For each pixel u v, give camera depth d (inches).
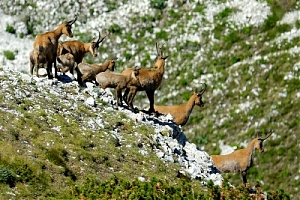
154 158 3523.6
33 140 3198.8
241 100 6594.5
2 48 7268.7
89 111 3700.8
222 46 7032.5
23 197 2775.6
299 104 6491.1
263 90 6638.8
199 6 7421.3
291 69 6732.3
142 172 3371.1
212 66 6884.8
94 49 4347.9
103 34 7322.8
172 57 7012.8
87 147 3366.1
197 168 3666.3
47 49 3757.4
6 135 3134.8
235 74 6781.5
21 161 2940.5
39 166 3004.4
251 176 6053.2
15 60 7175.2
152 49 7145.7
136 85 3821.4
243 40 7066.9
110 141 3496.6
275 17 7194.9
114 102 3944.4
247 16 7224.4
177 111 4163.4
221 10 7322.8
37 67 3784.5
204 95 6668.3
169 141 3796.8
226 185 3117.6
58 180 3002.0
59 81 3892.7
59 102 3651.6
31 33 7490.2
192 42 7096.5
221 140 6343.5
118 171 3297.2
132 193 2719.0
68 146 3292.3
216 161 3981.3
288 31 7066.9
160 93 6732.3
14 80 3644.2
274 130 6353.3
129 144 3565.5
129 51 7165.4
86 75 4035.4
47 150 3164.4
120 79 3823.8
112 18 7460.6
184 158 3757.4
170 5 7485.2
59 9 7647.6
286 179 6043.3
